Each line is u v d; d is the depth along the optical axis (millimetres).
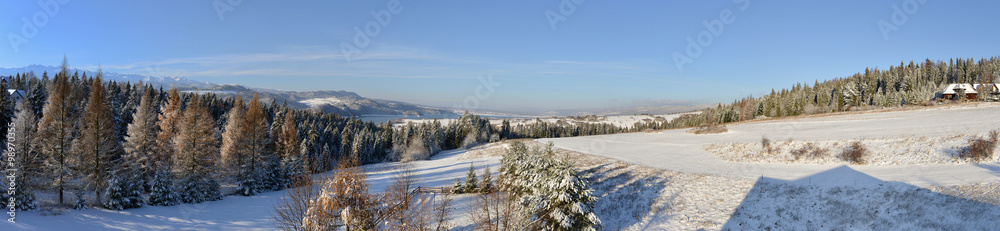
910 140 34000
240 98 53062
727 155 42250
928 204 20656
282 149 60906
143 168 39969
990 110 54969
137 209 29391
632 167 41438
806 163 33844
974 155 27000
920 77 126438
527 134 152000
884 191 23578
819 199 24875
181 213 29688
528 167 28297
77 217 24906
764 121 78375
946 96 96500
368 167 69500
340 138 99812
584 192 21641
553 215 21562
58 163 31250
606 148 60875
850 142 36625
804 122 65938
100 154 33406
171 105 45312
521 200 24750
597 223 22156
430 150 89062
